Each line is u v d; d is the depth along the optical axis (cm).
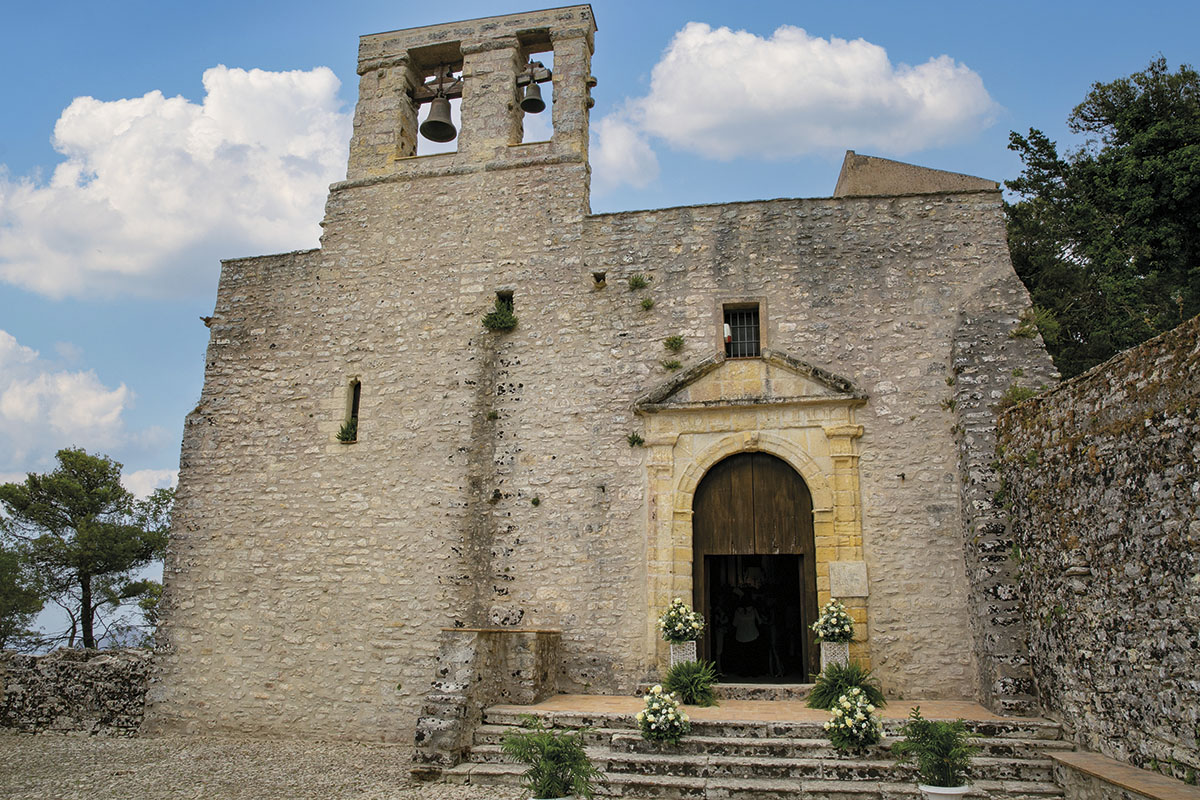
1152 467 719
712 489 1182
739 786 786
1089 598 812
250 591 1278
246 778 943
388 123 1445
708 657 1139
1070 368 1684
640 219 1297
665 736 859
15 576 2217
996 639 964
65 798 867
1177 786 634
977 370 1095
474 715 944
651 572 1141
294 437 1332
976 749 836
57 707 1295
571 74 1401
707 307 1238
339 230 1410
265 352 1384
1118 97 1848
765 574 1362
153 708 1257
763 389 1177
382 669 1199
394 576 1234
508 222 1345
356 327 1358
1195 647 651
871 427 1148
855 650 1062
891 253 1216
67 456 2512
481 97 1421
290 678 1227
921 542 1096
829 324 1199
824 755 830
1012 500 996
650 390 1219
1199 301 1644
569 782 688
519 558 1198
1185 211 1580
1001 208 1209
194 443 1368
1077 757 773
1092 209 1736
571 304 1283
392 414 1302
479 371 1288
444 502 1245
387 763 1017
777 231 1252
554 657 1119
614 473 1200
